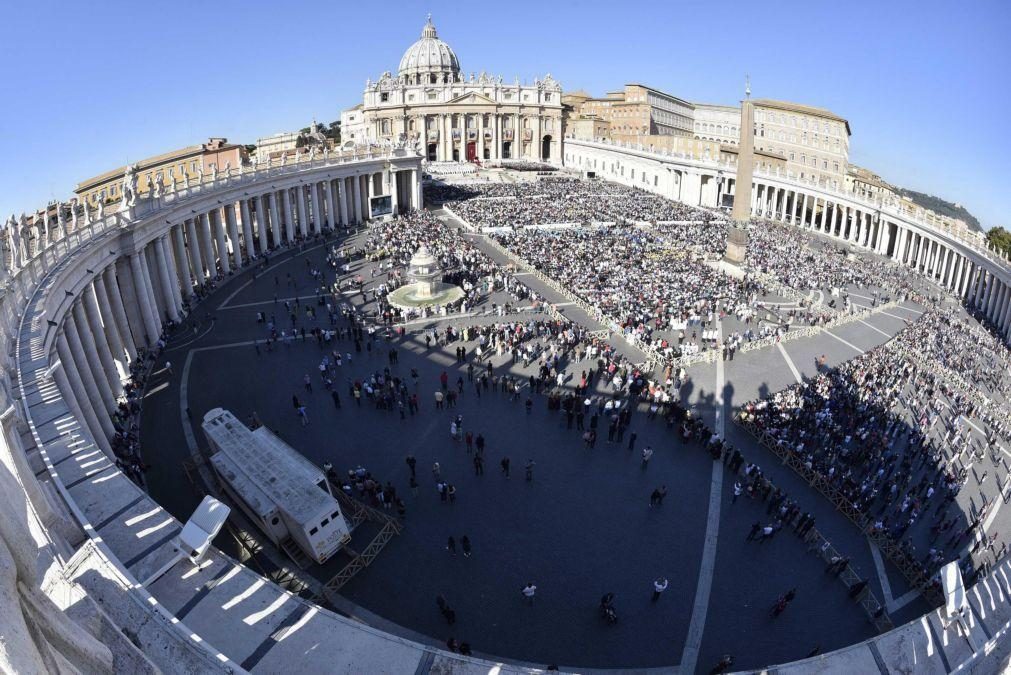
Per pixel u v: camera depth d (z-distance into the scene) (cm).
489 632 2144
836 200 9556
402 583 2348
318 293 5684
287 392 3803
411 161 9438
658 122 17225
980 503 2944
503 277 6044
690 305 5438
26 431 1634
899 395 3956
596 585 2366
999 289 6028
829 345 4884
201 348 4462
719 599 2319
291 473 2533
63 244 3472
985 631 1546
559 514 2756
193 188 5700
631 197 11269
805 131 13288
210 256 5959
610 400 3659
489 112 15175
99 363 3388
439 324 4928
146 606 1199
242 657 1277
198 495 2772
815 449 3219
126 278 4359
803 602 2323
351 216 9088
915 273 7819
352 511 2700
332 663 1279
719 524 2719
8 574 545
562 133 16200
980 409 3884
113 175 9475
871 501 2812
